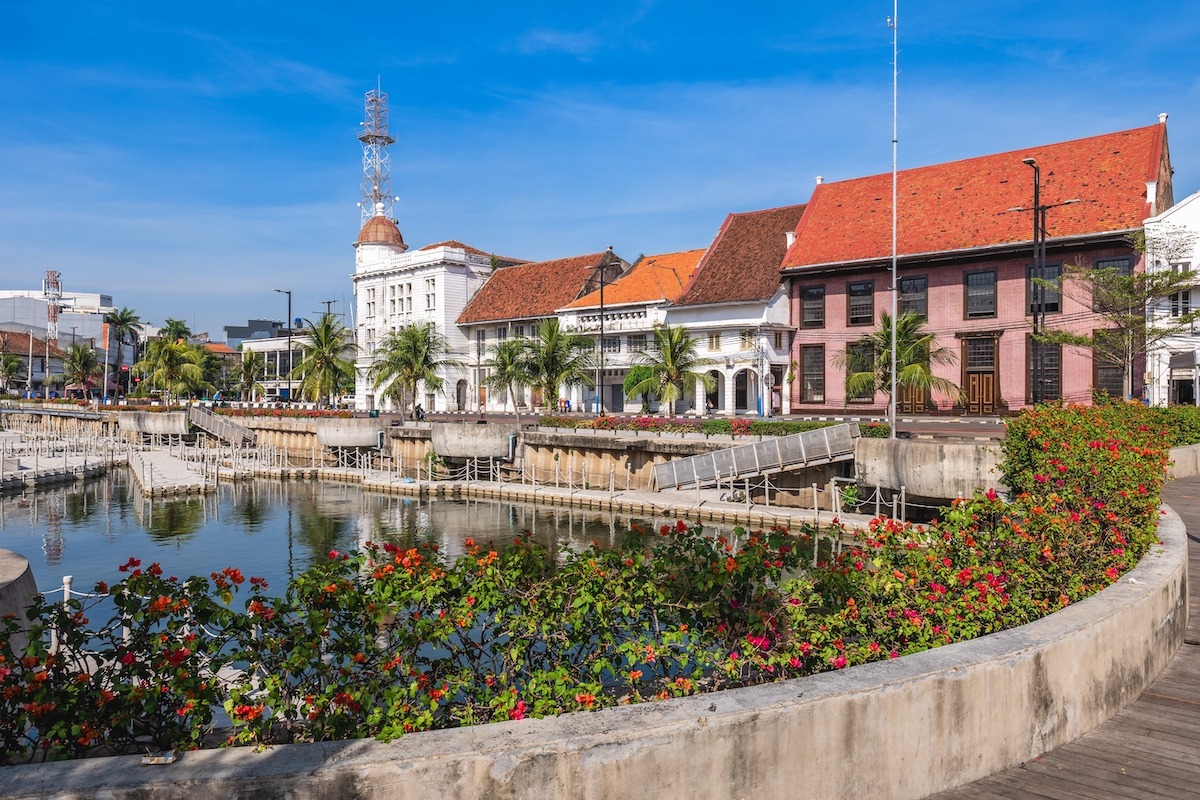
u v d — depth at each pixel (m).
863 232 48.81
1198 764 5.35
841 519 26.03
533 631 6.36
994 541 8.26
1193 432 23.28
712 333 52.44
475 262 76.56
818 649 6.43
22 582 10.78
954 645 5.47
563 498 35.81
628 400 57.78
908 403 45.00
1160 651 6.98
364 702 5.26
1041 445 11.85
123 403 91.31
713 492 33.97
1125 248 38.88
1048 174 44.41
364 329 83.06
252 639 6.05
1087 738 5.76
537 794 4.05
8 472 46.34
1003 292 42.34
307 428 55.56
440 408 74.69
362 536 30.72
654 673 6.98
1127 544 8.20
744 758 4.38
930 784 4.96
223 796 3.90
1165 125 42.66
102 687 5.76
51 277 147.25
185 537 31.03
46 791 3.85
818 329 49.34
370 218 86.19
